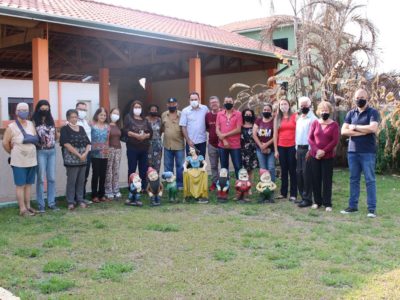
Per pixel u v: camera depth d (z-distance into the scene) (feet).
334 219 22.44
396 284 13.51
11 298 12.44
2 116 72.90
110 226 21.20
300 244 17.95
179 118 30.58
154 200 26.35
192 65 40.52
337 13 43.04
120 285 13.66
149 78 63.26
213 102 30.17
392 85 41.73
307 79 42.98
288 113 27.27
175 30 39.22
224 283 13.75
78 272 14.89
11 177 26.73
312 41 42.75
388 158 39.24
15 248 17.66
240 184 26.91
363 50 43.21
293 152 26.91
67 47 52.54
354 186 23.61
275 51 47.06
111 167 28.35
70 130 25.11
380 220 22.08
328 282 13.65
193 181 27.12
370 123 22.41
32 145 23.48
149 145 29.12
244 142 29.14
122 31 31.42
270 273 14.58
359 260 15.98
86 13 33.04
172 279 14.14
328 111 23.91
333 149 24.11
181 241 18.48
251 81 52.39
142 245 17.93
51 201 25.12
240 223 21.59
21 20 27.48
